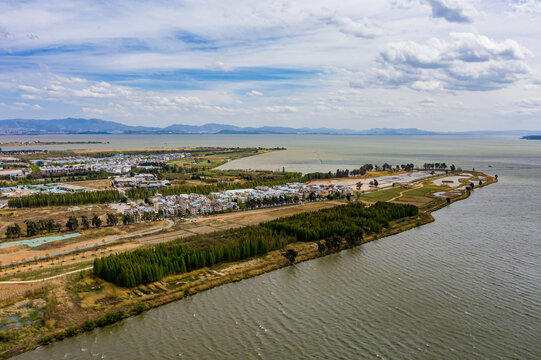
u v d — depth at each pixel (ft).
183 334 408.46
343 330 409.08
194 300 485.56
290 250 610.65
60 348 386.93
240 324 426.10
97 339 402.11
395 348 375.45
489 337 389.39
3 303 467.11
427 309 447.42
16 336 401.08
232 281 540.52
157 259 563.07
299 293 500.33
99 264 544.62
